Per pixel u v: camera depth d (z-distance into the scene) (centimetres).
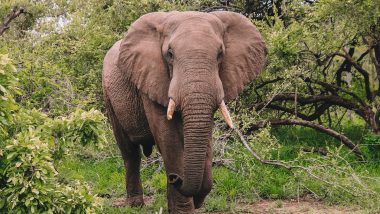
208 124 830
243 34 956
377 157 1468
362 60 1917
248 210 1113
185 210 937
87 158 1523
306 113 1969
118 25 1664
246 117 1366
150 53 937
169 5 1622
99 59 1603
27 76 1163
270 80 1566
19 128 809
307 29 1572
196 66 841
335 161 1209
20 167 721
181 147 947
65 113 1227
